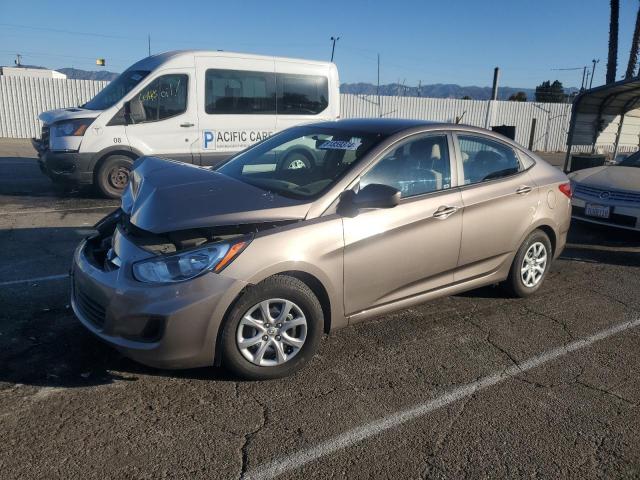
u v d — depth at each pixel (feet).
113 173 30.09
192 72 30.42
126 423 9.87
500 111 90.12
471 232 14.52
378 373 12.13
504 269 16.01
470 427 10.27
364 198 11.93
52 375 11.28
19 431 9.47
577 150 87.61
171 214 11.05
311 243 11.41
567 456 9.53
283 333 11.41
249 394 11.01
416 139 13.94
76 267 11.98
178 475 8.63
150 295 10.28
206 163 31.55
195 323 10.38
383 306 13.16
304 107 33.65
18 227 23.43
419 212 13.26
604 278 19.74
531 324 15.24
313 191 12.40
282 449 9.38
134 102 29.45
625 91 42.63
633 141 51.60
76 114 29.09
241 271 10.62
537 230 16.72
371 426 10.15
